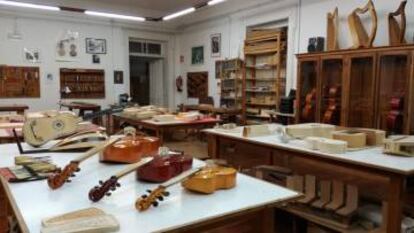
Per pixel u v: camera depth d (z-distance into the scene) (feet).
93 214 4.05
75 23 28.22
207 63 30.22
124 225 3.91
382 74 15.75
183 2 26.50
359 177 11.23
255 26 25.31
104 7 26.86
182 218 4.15
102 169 6.18
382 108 15.92
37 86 27.09
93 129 9.87
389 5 17.11
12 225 6.66
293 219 9.57
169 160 5.68
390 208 7.57
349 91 17.01
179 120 15.65
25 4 23.44
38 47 26.86
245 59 25.13
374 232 7.96
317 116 18.62
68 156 7.29
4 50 25.68
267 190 5.30
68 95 28.37
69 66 28.27
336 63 17.98
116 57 30.45
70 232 3.53
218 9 27.78
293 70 22.30
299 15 21.63
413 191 9.54
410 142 8.32
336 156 8.43
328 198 9.14
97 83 29.63
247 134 11.30
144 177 5.45
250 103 25.31
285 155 11.93
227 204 4.66
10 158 7.24
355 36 17.37
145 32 31.99
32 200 4.69
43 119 8.58
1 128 11.66
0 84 25.72
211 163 6.40
